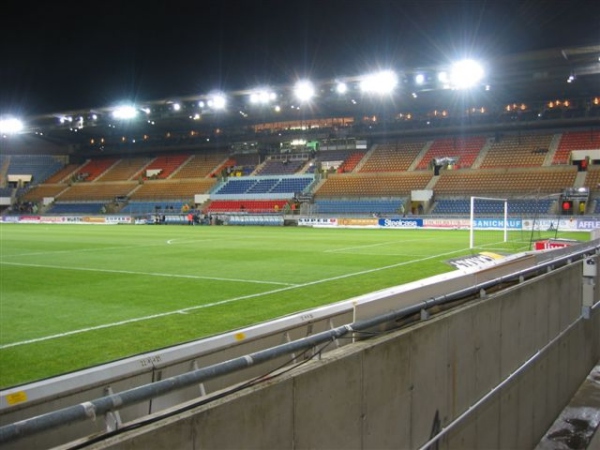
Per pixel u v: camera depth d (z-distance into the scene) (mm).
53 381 2732
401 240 25438
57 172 61125
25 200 56906
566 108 41469
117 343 6934
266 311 9023
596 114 40844
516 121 43375
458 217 34469
